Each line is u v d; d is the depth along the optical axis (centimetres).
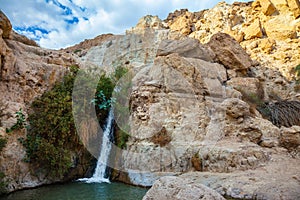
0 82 624
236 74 1020
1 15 693
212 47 1084
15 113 594
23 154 569
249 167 534
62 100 647
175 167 570
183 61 642
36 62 736
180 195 254
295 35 1333
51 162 583
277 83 1087
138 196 480
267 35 1409
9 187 514
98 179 625
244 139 652
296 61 1184
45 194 501
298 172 492
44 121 619
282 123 811
